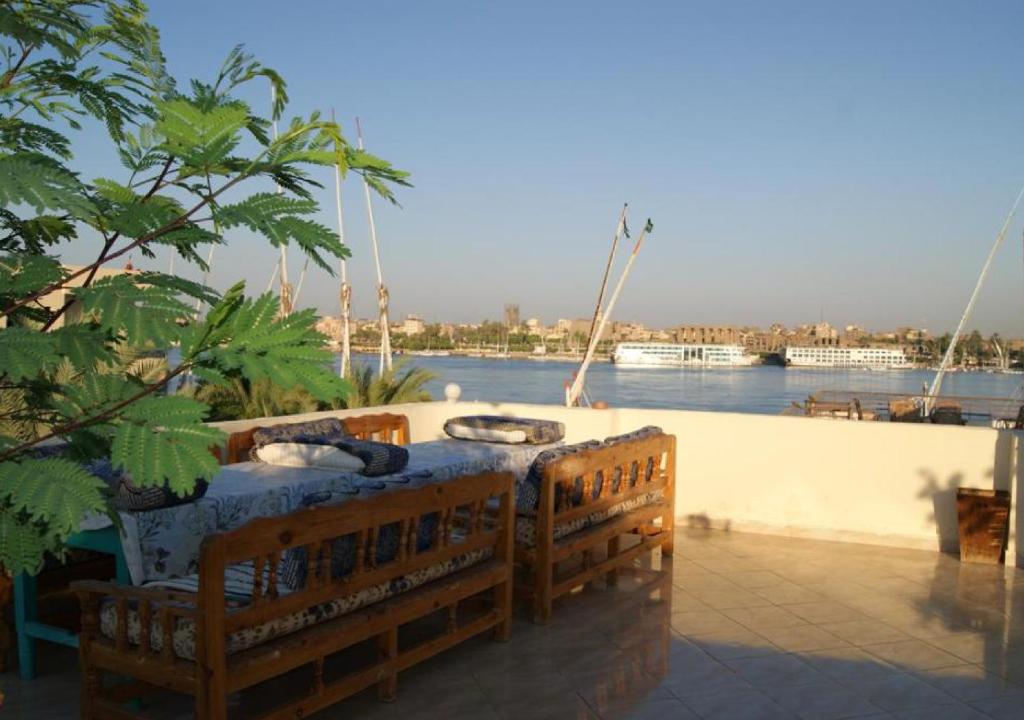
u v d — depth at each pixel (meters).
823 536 6.20
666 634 4.07
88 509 1.17
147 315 1.18
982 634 4.14
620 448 4.76
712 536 6.25
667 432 6.68
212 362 1.23
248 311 1.28
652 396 49.44
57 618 3.69
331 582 2.87
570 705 3.23
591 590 4.83
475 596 4.07
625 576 5.12
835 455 6.20
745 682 3.49
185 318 1.23
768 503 6.38
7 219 1.59
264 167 1.30
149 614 2.62
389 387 10.74
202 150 1.26
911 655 3.84
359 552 2.98
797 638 4.05
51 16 1.37
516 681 3.46
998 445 5.79
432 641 3.42
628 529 4.93
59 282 1.32
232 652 2.55
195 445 1.23
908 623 4.30
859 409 15.23
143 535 3.09
